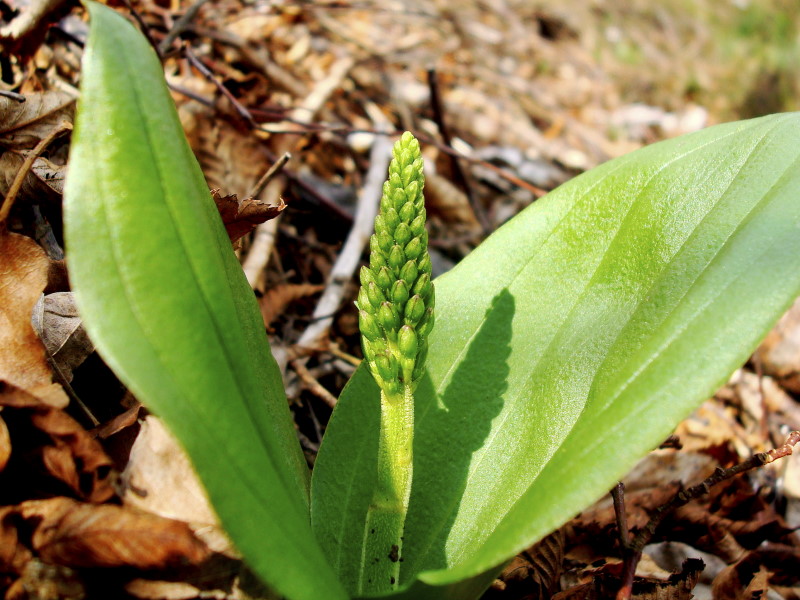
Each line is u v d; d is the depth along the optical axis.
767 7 0.82
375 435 0.16
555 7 0.67
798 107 0.71
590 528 0.20
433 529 0.14
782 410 0.30
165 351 0.10
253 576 0.12
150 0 0.32
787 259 0.11
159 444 0.13
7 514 0.12
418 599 0.12
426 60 0.48
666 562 0.21
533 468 0.14
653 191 0.15
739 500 0.23
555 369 0.15
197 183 0.13
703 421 0.27
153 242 0.11
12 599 0.11
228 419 0.10
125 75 0.11
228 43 0.33
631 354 0.12
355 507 0.15
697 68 0.69
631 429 0.10
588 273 0.15
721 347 0.10
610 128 0.55
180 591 0.12
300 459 0.15
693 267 0.13
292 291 0.25
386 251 0.13
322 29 0.43
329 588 0.11
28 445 0.13
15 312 0.14
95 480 0.13
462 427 0.15
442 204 0.35
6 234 0.14
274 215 0.19
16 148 0.19
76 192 0.10
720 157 0.14
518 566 0.17
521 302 0.16
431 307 0.13
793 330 0.34
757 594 0.20
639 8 0.73
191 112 0.27
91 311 0.10
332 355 0.25
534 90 0.52
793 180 0.12
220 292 0.11
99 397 0.16
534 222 0.16
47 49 0.25
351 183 0.34
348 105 0.39
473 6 0.61
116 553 0.12
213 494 0.10
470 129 0.44
